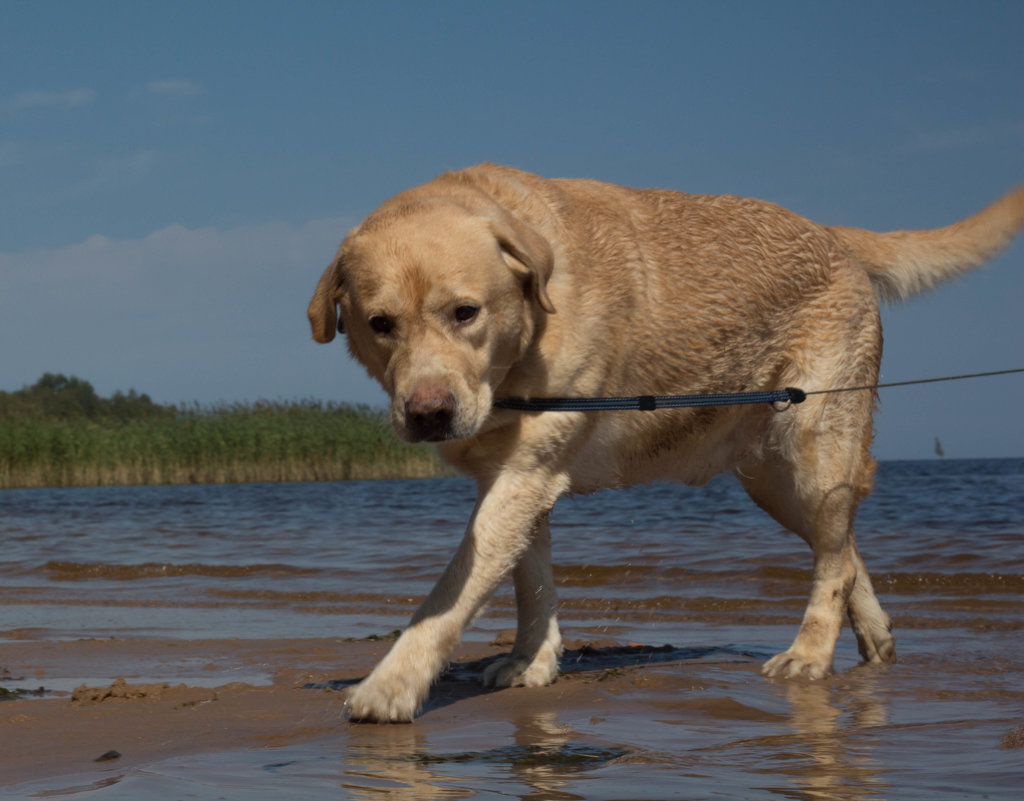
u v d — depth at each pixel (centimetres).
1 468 2822
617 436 479
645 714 400
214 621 749
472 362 394
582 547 1150
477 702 439
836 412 529
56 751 352
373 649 593
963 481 2686
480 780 295
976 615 702
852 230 587
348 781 296
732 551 1067
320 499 2200
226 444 2895
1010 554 995
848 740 339
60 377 9406
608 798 269
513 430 434
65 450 2852
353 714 394
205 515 1842
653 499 1939
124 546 1341
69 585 983
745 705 415
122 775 310
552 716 401
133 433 2969
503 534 430
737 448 539
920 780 280
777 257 520
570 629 701
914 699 423
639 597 836
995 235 581
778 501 566
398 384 390
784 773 293
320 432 2947
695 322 488
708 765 307
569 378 438
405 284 390
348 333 438
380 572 1024
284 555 1194
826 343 532
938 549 1053
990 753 311
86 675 523
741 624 717
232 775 306
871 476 552
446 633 413
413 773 306
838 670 521
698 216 508
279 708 422
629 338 466
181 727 386
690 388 496
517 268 411
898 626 677
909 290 591
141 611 808
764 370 525
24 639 663
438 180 456
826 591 523
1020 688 447
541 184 464
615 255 462
